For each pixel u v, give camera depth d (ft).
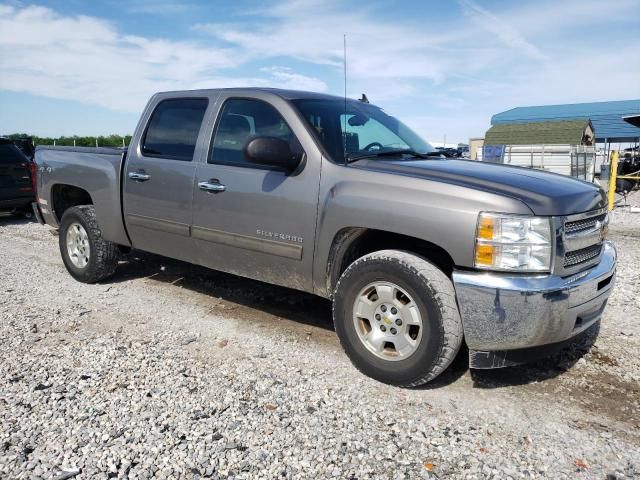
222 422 9.50
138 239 16.44
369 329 11.49
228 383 11.02
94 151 17.65
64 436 9.01
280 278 13.10
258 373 11.57
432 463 8.46
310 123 12.60
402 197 10.69
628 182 50.72
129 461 8.36
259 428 9.34
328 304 16.46
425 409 10.19
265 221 12.80
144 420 9.52
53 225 20.02
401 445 8.94
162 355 12.42
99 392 10.53
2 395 10.35
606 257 11.97
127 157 16.33
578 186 11.71
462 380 11.46
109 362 11.94
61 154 18.83
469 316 10.02
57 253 23.71
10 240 26.89
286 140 12.68
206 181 13.96
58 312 15.40
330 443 8.93
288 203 12.34
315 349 13.01
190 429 9.25
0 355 12.25
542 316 9.72
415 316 10.60
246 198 13.10
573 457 8.72
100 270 17.89
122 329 14.15
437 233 10.22
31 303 16.20
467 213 9.96
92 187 17.24
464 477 8.15
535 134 94.99
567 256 10.32
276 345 13.21
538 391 11.00
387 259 10.78
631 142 123.65
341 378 11.43
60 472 8.09
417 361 10.55
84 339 13.35
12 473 8.05
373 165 11.77
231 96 14.12
